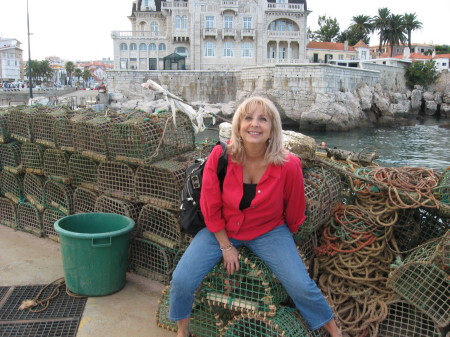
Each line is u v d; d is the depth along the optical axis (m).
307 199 3.81
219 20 52.47
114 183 4.88
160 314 3.74
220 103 48.38
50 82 122.94
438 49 101.81
